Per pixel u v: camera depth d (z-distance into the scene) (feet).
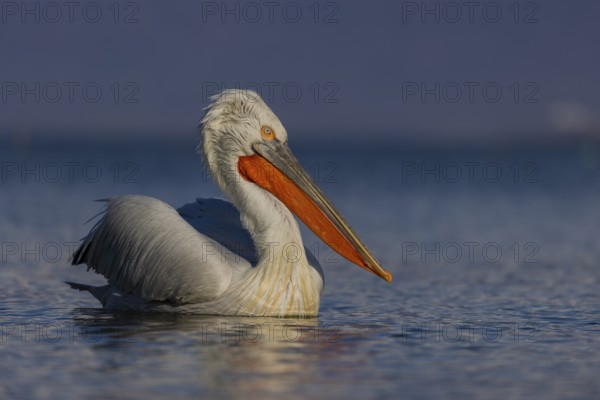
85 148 382.01
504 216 106.63
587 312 48.39
